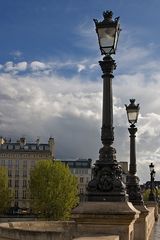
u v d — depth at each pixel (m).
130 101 19.80
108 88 11.74
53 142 146.12
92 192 11.41
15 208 128.50
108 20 11.95
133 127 19.81
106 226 11.02
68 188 87.94
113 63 11.76
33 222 17.72
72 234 11.15
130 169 19.66
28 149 144.12
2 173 103.12
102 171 11.51
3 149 143.50
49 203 86.50
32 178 90.25
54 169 88.44
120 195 11.27
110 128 11.71
